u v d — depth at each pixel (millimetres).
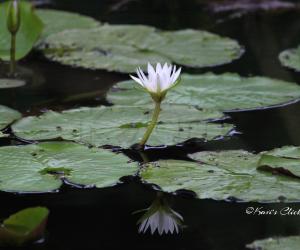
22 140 6695
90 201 6477
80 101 6996
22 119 6793
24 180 6500
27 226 6336
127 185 6523
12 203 6465
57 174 6527
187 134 6727
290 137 6750
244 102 6953
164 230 6375
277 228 6363
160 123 6777
